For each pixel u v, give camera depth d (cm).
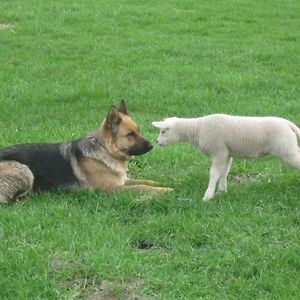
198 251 702
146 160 1009
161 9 2259
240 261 671
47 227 763
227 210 788
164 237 732
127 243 718
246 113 1265
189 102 1348
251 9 2281
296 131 809
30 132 1141
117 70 1596
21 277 651
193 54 1736
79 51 1772
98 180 892
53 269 667
